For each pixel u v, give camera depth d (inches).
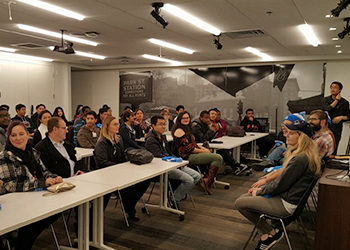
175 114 406.6
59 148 117.0
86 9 171.3
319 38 236.2
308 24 196.7
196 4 160.2
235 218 146.1
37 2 160.7
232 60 361.7
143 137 259.8
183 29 215.0
